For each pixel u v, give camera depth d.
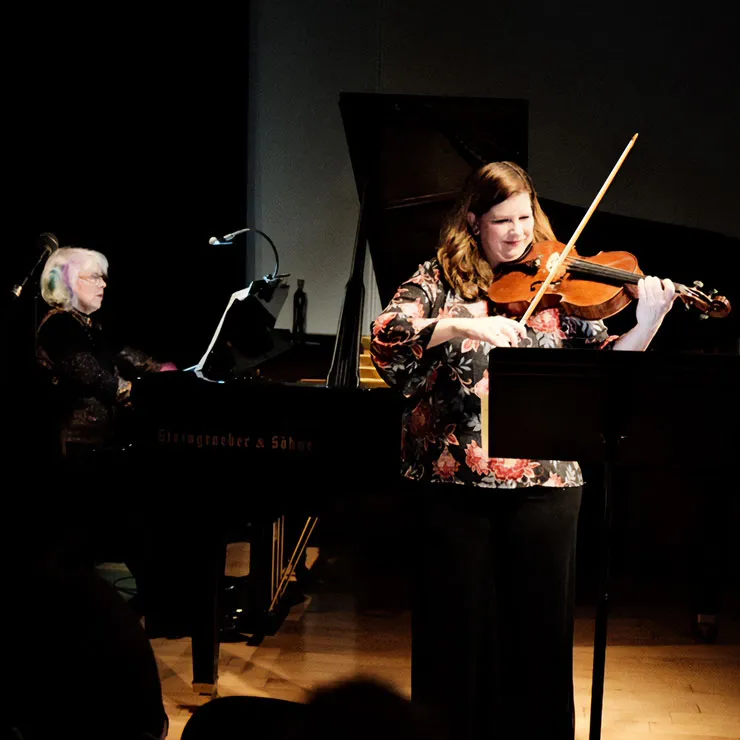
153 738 0.96
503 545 1.87
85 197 4.02
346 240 4.06
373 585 3.60
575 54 3.83
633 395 1.60
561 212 3.18
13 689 0.92
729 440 1.60
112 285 4.04
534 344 1.87
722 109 3.78
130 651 0.97
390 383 1.89
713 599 3.00
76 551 2.93
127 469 2.68
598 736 1.78
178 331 4.06
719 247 3.18
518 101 2.98
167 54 3.91
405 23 3.91
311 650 2.94
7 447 3.54
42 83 3.95
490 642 1.94
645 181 3.86
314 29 3.95
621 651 2.95
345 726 0.74
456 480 1.85
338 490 2.44
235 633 3.04
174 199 4.00
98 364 3.35
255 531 3.01
